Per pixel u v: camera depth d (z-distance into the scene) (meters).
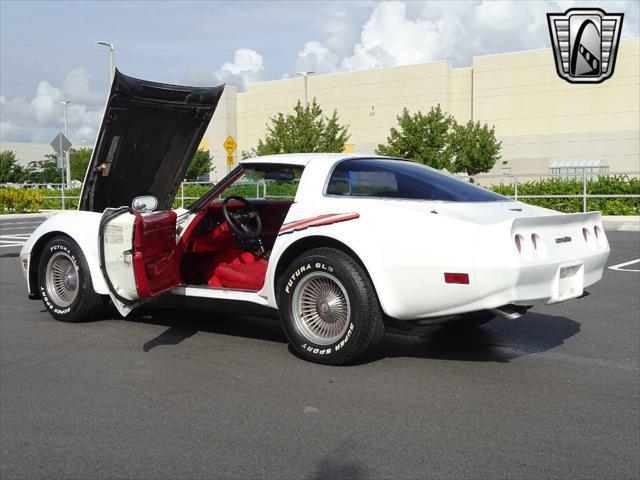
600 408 4.06
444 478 3.14
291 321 5.03
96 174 6.20
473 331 6.05
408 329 4.79
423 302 4.55
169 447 3.51
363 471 3.22
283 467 3.27
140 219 5.23
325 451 3.45
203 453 3.44
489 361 5.07
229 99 59.28
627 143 46.03
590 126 47.09
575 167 46.72
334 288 4.91
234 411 4.02
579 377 4.68
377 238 4.66
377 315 4.70
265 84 58.19
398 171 5.23
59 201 30.86
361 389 4.40
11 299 7.61
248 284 5.64
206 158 47.34
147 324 6.25
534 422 3.83
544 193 21.06
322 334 5.00
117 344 5.56
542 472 3.20
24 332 5.98
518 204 5.31
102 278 6.04
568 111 47.72
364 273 4.73
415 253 4.52
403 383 4.52
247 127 59.59
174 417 3.93
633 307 7.20
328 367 4.89
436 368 4.88
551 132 48.34
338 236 4.78
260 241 5.88
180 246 5.65
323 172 5.20
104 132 5.91
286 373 4.75
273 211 6.13
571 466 3.26
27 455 3.44
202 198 5.70
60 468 3.29
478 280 4.34
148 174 6.54
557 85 47.91
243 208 6.16
